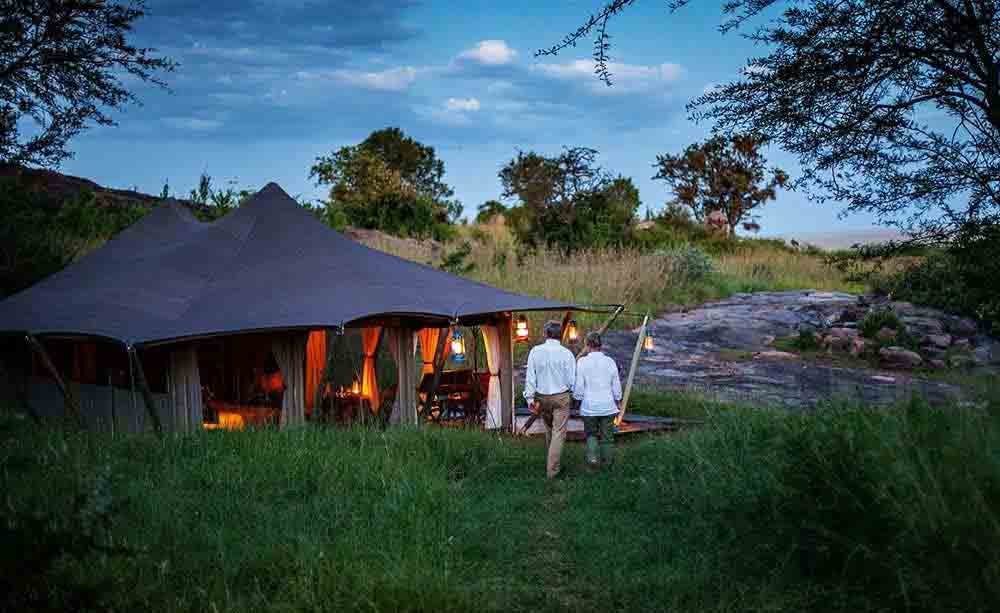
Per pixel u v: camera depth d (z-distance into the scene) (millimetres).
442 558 5754
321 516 6410
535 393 8961
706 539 5965
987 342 17531
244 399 12680
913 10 6324
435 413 12648
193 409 10797
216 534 5934
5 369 12906
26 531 3828
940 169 6477
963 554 4191
